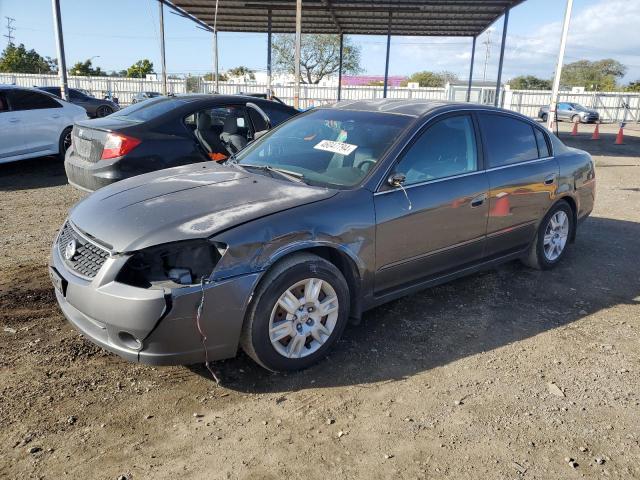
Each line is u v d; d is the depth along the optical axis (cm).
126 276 293
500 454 269
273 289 310
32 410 290
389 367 347
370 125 417
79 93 2305
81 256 315
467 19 1984
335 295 342
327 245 333
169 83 4016
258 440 274
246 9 1850
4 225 644
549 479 253
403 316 423
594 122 3566
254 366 343
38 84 4081
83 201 371
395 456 265
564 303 460
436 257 407
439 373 343
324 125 441
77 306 302
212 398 309
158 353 290
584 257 588
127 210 327
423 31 2266
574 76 8881
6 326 380
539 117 3772
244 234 301
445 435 282
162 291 281
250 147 466
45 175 979
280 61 5259
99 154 609
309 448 269
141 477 246
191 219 308
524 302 459
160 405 300
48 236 601
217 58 2064
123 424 283
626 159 1547
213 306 292
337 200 346
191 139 642
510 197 457
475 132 444
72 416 287
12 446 262
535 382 335
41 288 448
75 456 258
